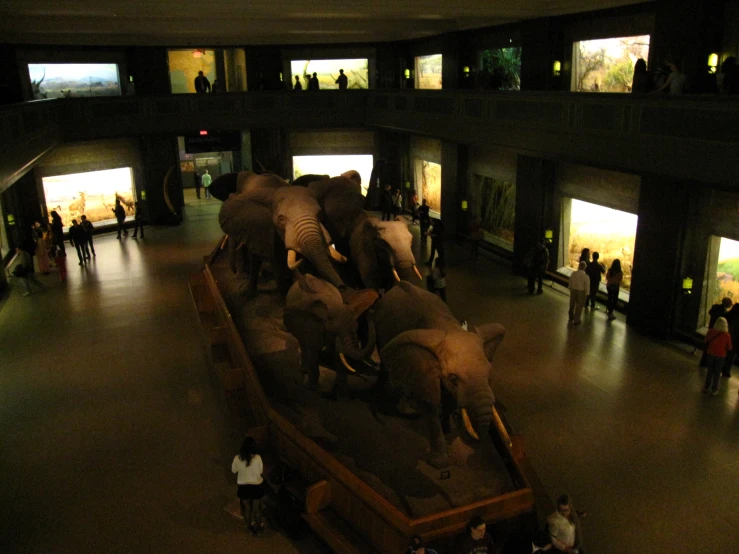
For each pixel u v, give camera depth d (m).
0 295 17.84
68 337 15.29
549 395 11.88
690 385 12.19
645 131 12.84
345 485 8.02
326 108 26.62
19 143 17.02
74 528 8.75
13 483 9.75
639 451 10.14
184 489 9.54
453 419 9.21
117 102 24.22
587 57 17.39
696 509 8.83
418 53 27.34
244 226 12.17
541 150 16.16
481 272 19.69
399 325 8.64
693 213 13.45
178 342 14.85
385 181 28.27
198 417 11.54
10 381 13.09
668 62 13.03
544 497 8.51
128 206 26.53
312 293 9.45
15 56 23.20
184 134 26.08
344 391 10.04
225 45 27.39
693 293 13.91
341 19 19.67
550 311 16.16
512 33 20.48
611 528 8.48
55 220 20.94
